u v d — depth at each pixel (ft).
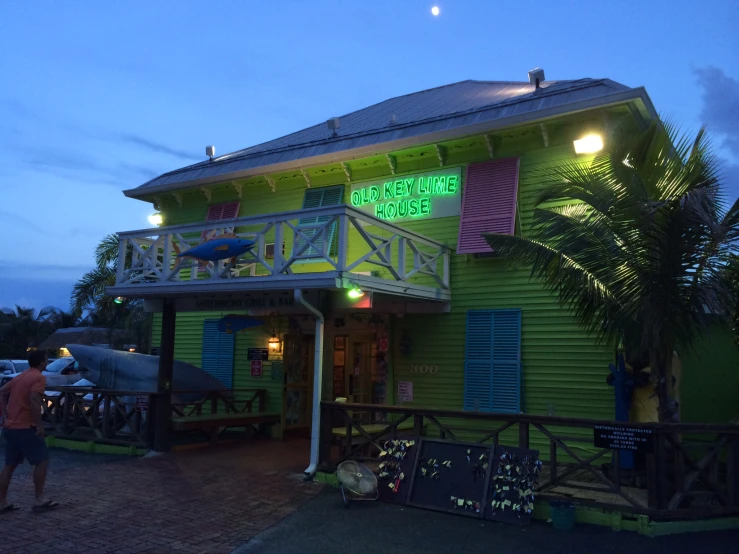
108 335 87.35
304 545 19.21
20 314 136.98
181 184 44.70
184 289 30.78
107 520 21.45
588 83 31.76
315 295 28.73
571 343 30.68
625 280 21.88
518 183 32.83
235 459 32.14
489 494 22.20
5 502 22.22
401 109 46.29
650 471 20.77
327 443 27.61
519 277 32.53
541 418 22.40
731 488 21.27
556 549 18.79
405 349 35.55
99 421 36.60
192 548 18.83
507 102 34.09
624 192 21.63
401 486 24.07
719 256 21.27
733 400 29.71
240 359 43.52
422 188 35.94
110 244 72.43
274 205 42.16
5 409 22.77
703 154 21.66
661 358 22.48
